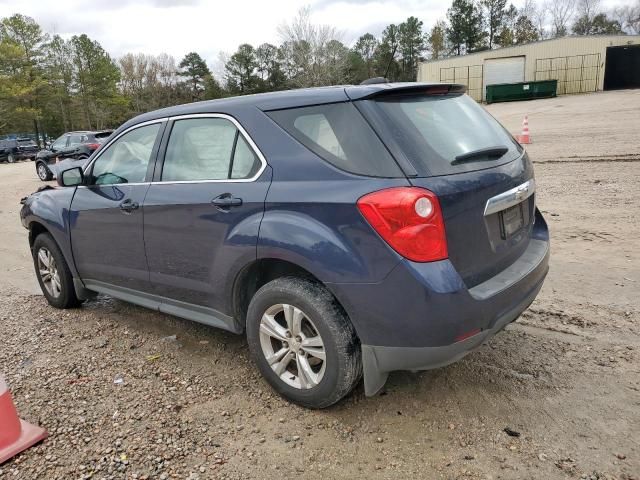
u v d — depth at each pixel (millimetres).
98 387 3438
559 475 2477
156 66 88438
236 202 3088
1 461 2715
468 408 3023
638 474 2457
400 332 2611
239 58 82312
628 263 5211
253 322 3166
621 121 19438
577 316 4129
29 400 3305
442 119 3000
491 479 2475
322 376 2912
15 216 10969
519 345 3723
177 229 3469
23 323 4633
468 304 2578
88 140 16922
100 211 4055
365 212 2588
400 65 87688
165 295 3789
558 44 49781
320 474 2568
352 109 2799
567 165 10984
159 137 3752
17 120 61094
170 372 3607
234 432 2910
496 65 51781
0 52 57031
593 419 2871
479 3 89312
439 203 2549
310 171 2854
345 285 2682
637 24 84000
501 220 3004
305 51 53062
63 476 2602
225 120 3316
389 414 3006
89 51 70625
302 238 2779
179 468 2629
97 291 4461
